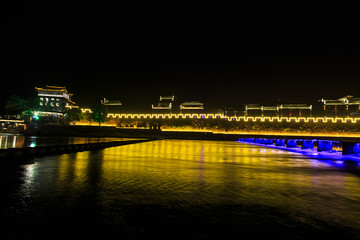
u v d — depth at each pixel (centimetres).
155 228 727
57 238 648
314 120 10706
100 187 1220
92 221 766
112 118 11919
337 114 10575
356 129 9788
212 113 11550
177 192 1157
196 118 11519
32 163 2103
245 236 688
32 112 10119
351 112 10462
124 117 12162
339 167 2231
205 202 1002
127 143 5647
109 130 10031
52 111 10275
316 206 973
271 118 11081
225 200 1038
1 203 922
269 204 991
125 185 1280
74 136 9031
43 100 10931
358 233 720
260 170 1986
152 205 944
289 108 11281
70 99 12469
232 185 1345
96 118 10919
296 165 2367
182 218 814
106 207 903
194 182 1407
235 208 931
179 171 1822
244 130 10800
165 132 10331
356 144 3328
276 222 796
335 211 914
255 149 4922
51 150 2864
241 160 2762
